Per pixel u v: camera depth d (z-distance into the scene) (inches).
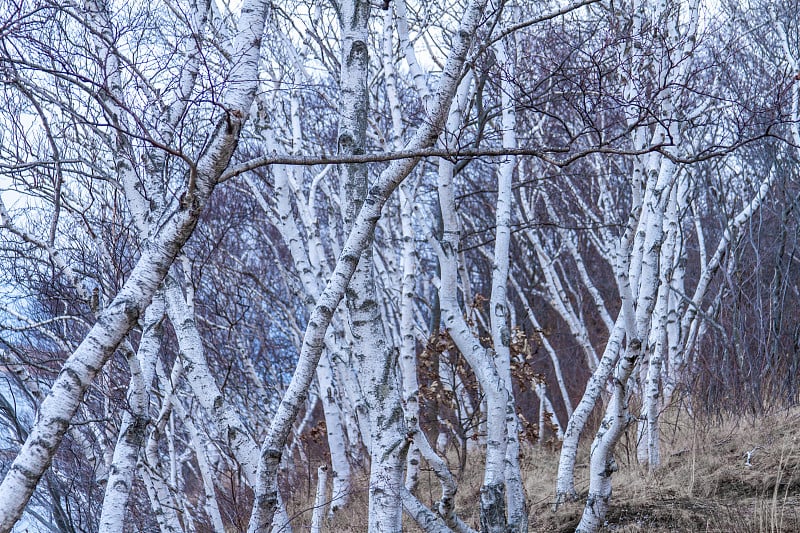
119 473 351.9
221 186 957.8
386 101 877.2
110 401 556.4
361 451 820.6
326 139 932.6
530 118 892.0
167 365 580.7
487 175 1243.2
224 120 281.1
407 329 555.2
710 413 708.7
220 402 384.8
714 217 1043.3
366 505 671.1
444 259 449.7
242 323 941.2
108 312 277.0
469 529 431.2
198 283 570.9
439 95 344.8
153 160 380.5
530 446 820.0
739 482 561.6
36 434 263.9
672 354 751.7
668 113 462.3
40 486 647.1
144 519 672.4
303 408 1163.9
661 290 621.0
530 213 936.3
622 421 440.1
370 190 345.4
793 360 750.5
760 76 758.5
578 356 1267.2
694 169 820.6
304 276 601.6
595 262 1422.2
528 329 1326.3
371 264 380.8
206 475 565.6
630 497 555.8
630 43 455.5
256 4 308.7
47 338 631.2
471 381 746.8
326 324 335.6
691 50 475.2
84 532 611.2
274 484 332.5
